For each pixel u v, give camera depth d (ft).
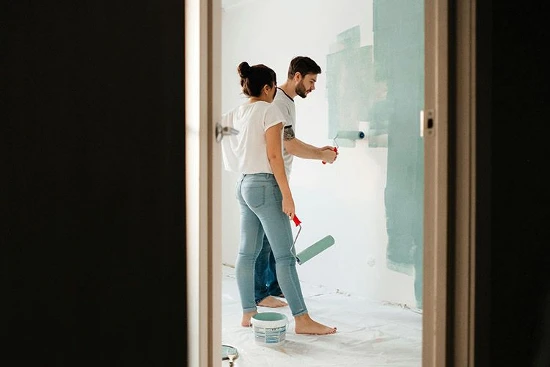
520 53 4.85
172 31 4.03
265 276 10.46
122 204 4.01
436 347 4.79
